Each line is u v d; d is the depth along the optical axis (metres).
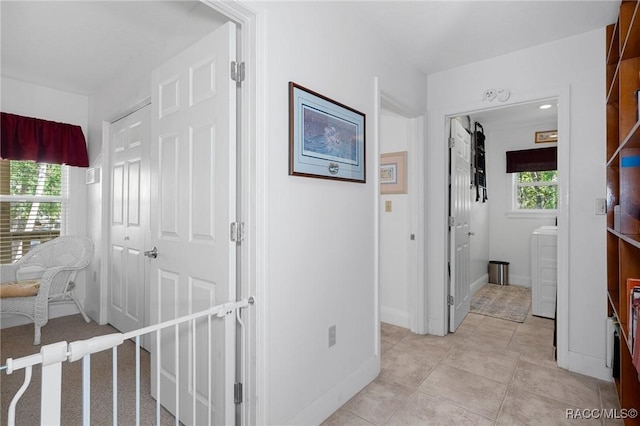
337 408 1.86
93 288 3.39
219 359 1.52
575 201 2.27
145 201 2.64
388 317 3.24
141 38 2.36
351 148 1.96
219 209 1.51
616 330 2.00
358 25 2.04
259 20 1.45
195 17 2.02
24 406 1.92
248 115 1.48
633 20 1.26
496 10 1.99
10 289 2.72
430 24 2.15
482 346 2.68
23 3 1.94
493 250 4.91
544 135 4.47
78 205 3.59
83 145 3.45
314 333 1.73
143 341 2.66
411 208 3.01
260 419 1.46
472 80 2.72
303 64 1.65
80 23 2.18
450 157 2.99
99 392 2.05
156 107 1.93
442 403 1.91
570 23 2.13
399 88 2.51
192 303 1.66
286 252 1.57
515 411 1.83
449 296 2.98
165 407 1.85
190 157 1.67
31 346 2.71
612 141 2.05
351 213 2.00
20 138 3.06
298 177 1.63
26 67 2.84
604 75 2.18
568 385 2.09
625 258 1.61
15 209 3.24
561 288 2.31
